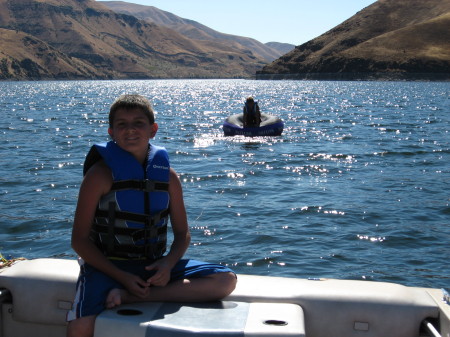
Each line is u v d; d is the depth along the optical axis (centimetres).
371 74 18250
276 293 279
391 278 637
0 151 1681
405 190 1111
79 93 8306
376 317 268
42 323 293
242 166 1395
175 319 249
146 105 280
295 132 2278
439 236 802
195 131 2358
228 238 779
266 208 951
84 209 272
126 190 274
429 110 3931
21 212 910
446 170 1353
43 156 1570
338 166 1403
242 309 264
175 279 281
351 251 730
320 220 877
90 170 275
